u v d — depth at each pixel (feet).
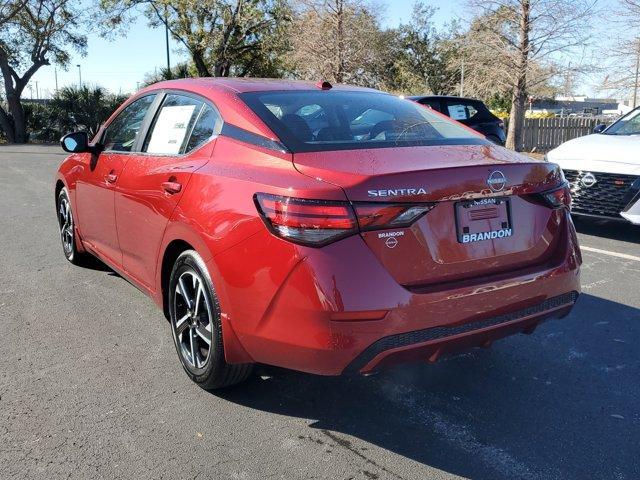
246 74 117.60
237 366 10.61
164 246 11.71
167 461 9.19
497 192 9.96
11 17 103.09
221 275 9.81
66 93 105.29
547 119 80.64
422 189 9.19
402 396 11.30
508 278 9.98
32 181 40.75
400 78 142.61
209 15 103.55
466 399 11.22
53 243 22.27
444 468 9.12
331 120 11.34
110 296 16.43
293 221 8.82
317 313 8.71
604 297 16.72
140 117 14.39
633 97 72.90
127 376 11.88
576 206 23.21
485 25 73.31
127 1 104.83
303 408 10.81
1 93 118.01
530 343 13.71
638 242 23.38
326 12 105.60
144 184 12.63
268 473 8.95
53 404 10.78
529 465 9.21
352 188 8.81
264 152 10.18
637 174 21.57
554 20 69.31
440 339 9.37
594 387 11.69
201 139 11.73
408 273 9.14
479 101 47.19
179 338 11.71
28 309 15.43
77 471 8.91
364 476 8.91
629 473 9.04
